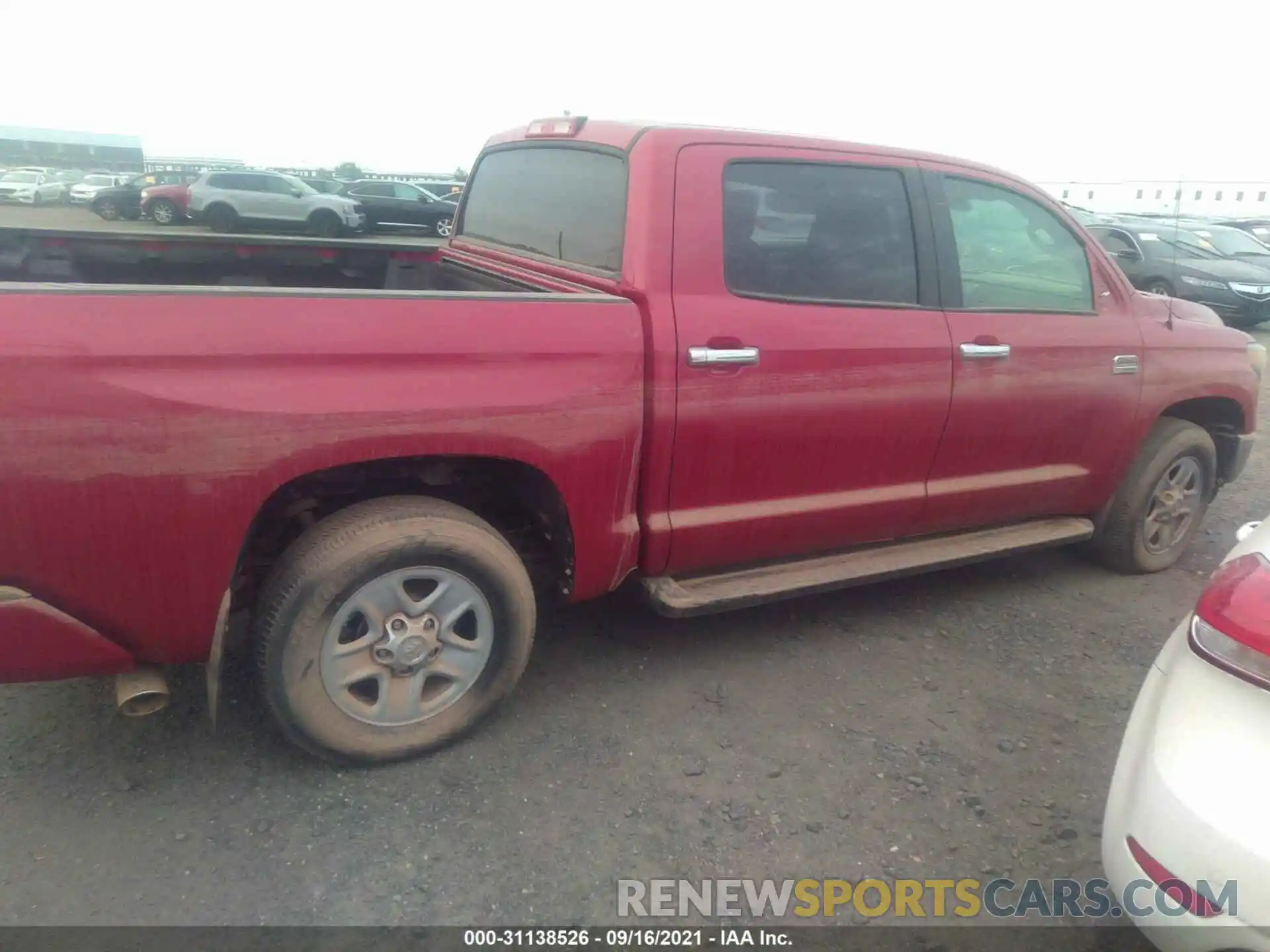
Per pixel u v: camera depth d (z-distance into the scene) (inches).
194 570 95.3
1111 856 78.6
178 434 90.5
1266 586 74.0
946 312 141.7
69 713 122.3
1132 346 161.6
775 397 125.3
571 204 135.9
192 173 1079.6
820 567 141.3
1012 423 150.4
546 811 108.6
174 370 89.9
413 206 1018.7
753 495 130.3
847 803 112.6
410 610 110.0
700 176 122.0
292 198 937.5
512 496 124.6
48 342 84.8
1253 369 184.9
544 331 108.9
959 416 143.8
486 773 114.7
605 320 113.1
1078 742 127.4
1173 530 184.1
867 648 149.6
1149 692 82.3
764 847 105.0
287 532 113.4
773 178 127.6
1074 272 159.3
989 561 168.1
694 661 142.7
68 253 146.0
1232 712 72.7
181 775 111.4
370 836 103.3
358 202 997.2
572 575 120.1
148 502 91.0
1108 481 168.9
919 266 139.6
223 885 95.3
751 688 136.0
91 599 92.7
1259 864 67.1
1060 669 146.3
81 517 88.9
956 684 140.4
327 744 109.4
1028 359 148.6
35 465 85.7
